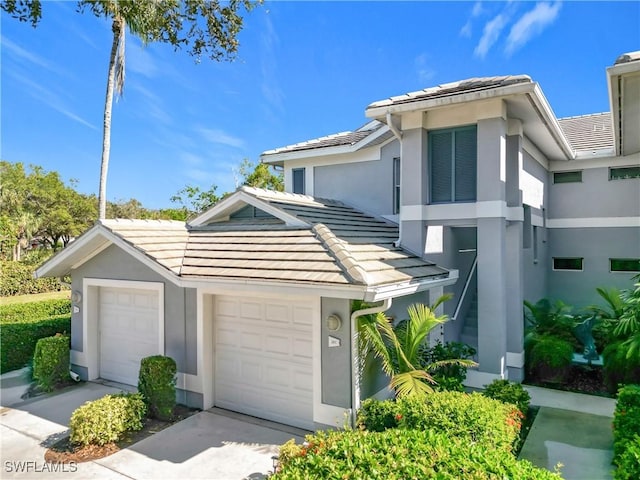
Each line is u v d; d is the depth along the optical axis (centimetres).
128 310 1121
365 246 972
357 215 1345
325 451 468
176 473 678
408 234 1103
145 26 1096
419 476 391
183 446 773
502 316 984
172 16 1046
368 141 1387
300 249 903
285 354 888
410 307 939
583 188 1586
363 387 810
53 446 778
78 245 1092
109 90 1944
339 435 556
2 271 2609
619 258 1525
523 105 1004
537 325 1271
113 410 795
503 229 1000
